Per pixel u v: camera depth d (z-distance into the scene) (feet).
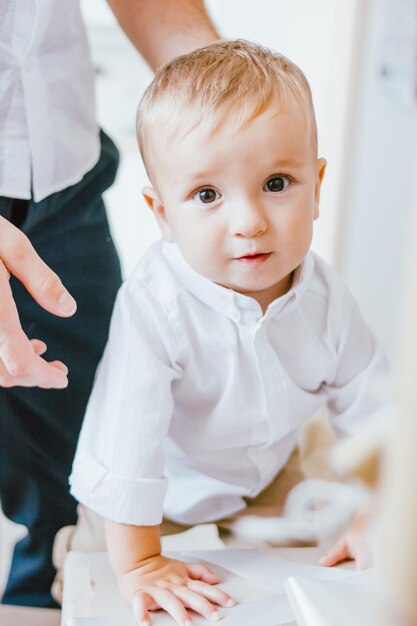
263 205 2.15
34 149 2.67
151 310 2.46
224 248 2.18
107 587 2.28
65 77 2.76
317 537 2.87
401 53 5.99
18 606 3.23
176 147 2.16
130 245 6.20
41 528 3.29
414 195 0.97
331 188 6.23
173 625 2.06
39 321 3.04
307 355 2.61
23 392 3.05
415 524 0.97
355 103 6.02
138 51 2.95
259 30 5.59
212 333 2.46
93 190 3.04
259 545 2.91
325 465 3.20
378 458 1.32
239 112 2.08
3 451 3.12
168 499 2.95
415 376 0.94
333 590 1.64
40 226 2.91
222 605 2.13
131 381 2.39
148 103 2.26
